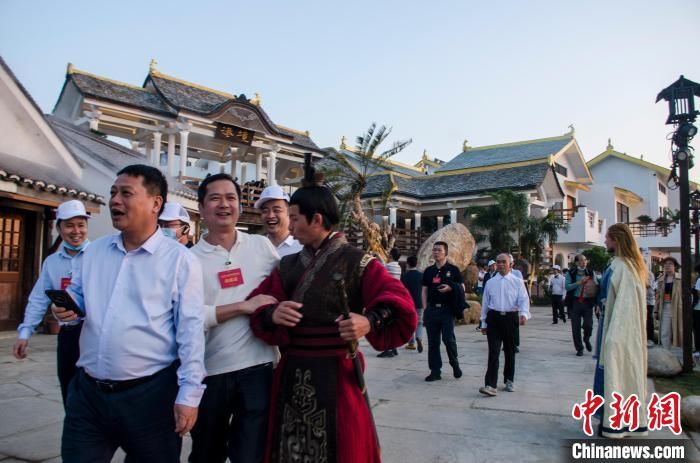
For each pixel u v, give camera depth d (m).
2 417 4.97
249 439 2.66
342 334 2.29
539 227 22.58
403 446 4.23
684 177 7.28
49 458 3.96
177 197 14.62
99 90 17.30
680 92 7.43
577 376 7.18
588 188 31.92
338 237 2.65
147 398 2.32
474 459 3.95
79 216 3.85
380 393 6.11
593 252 26.00
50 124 11.02
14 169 9.42
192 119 18.36
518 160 29.08
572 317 9.29
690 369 7.05
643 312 4.46
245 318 2.78
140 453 2.34
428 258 18.11
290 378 2.51
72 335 3.56
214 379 2.72
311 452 2.39
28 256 10.46
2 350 8.38
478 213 23.27
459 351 9.52
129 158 16.25
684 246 7.17
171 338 2.41
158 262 2.39
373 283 2.51
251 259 2.96
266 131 20.94
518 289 6.09
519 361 8.52
